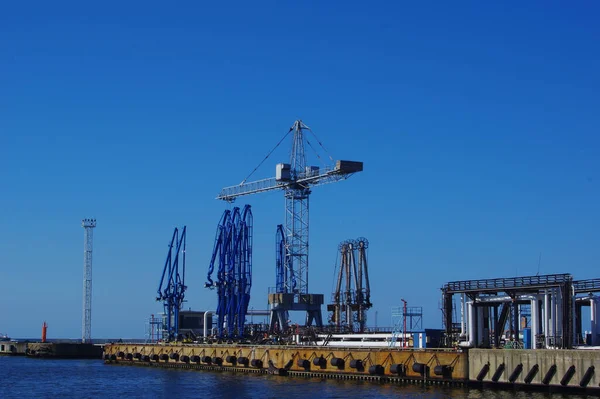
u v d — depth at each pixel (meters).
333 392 93.44
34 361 187.50
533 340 91.50
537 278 90.69
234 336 150.12
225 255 156.75
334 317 146.25
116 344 173.38
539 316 95.06
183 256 170.38
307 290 167.62
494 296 98.44
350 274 143.25
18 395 102.88
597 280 89.25
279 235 164.38
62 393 104.81
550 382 84.31
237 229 154.75
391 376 100.81
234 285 152.88
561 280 88.38
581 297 95.88
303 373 115.88
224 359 135.38
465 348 93.75
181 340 164.50
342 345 117.69
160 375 131.12
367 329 134.00
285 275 163.75
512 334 100.56
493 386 90.00
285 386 102.62
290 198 173.62
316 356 113.94
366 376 104.44
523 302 99.12
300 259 169.50
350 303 141.88
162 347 157.62
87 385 115.38
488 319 97.94
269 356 123.50
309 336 129.50
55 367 160.00
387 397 86.12
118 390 107.19
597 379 80.38
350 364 106.12
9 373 141.12
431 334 103.31
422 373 96.50
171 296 168.75
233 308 153.00
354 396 88.44
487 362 90.31
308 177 171.50
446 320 99.44
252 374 125.06
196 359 143.62
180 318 173.50
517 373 87.19
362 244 142.62
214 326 170.75
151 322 177.88
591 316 94.88
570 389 83.06
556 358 83.81
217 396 95.38
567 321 87.12
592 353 81.00
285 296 151.25
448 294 99.31
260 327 158.25
